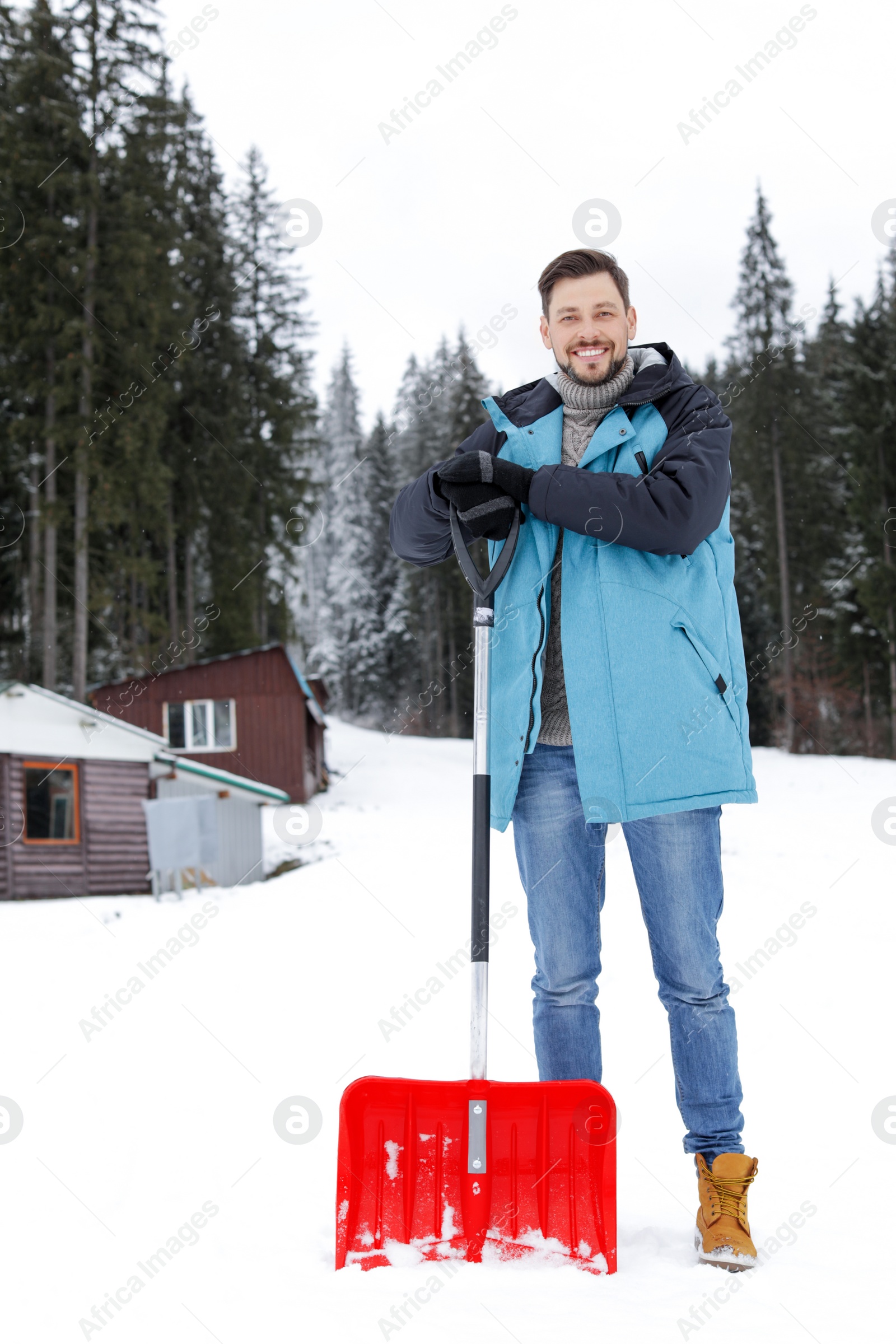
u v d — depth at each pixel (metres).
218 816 15.18
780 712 29.36
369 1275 1.62
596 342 1.96
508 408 2.12
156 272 19.48
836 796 19.03
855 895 7.64
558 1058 1.92
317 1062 3.55
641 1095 3.03
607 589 1.87
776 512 28.91
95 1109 2.95
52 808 13.48
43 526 18.83
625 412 1.96
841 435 28.83
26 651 22.42
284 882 12.48
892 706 27.70
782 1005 4.32
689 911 1.83
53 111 18.66
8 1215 2.05
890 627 27.58
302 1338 1.42
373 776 27.52
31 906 11.22
